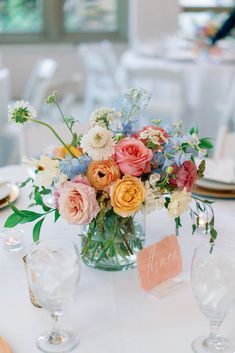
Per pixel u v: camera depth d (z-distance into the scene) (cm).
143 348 92
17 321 99
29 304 104
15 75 612
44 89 323
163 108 377
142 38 567
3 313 101
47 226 136
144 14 559
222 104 385
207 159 185
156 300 106
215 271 90
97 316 101
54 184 108
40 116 333
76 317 100
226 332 96
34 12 598
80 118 525
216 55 410
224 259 92
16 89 618
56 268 90
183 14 591
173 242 112
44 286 90
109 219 110
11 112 107
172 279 112
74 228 135
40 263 91
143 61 400
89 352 91
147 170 107
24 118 107
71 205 104
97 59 438
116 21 610
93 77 454
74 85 334
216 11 591
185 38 461
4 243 125
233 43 468
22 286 110
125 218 110
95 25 611
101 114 111
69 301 92
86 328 97
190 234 132
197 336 95
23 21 600
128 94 112
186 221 139
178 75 357
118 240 113
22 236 128
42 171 107
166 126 115
